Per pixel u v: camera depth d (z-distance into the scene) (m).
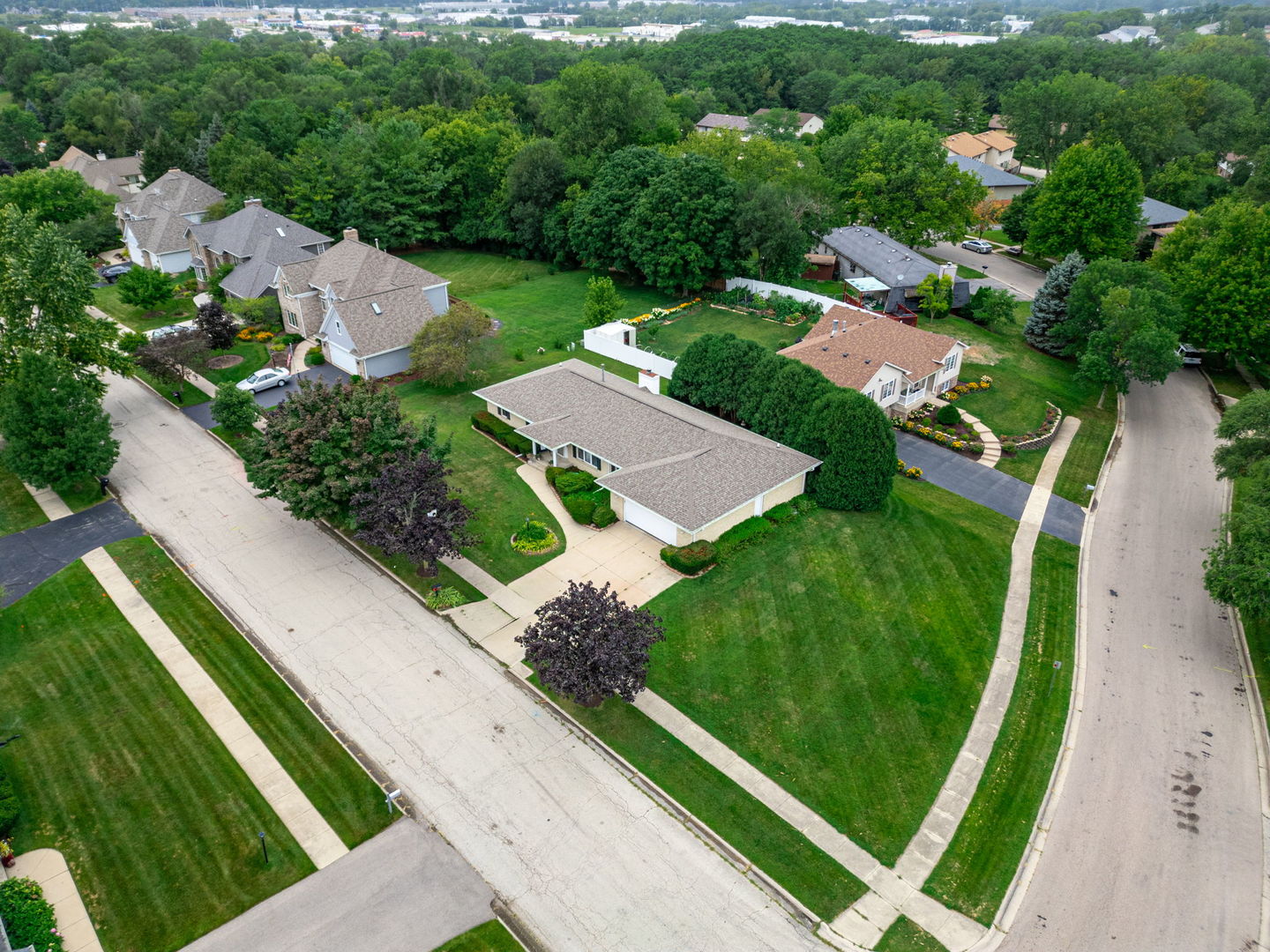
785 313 64.00
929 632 31.58
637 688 25.92
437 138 83.94
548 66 159.25
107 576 33.69
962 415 49.28
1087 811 24.77
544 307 67.31
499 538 36.25
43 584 33.22
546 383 45.91
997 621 32.62
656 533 36.34
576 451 41.69
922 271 65.38
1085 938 21.08
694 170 65.62
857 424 37.69
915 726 27.33
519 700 27.98
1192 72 122.56
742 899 21.83
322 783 24.81
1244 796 25.41
